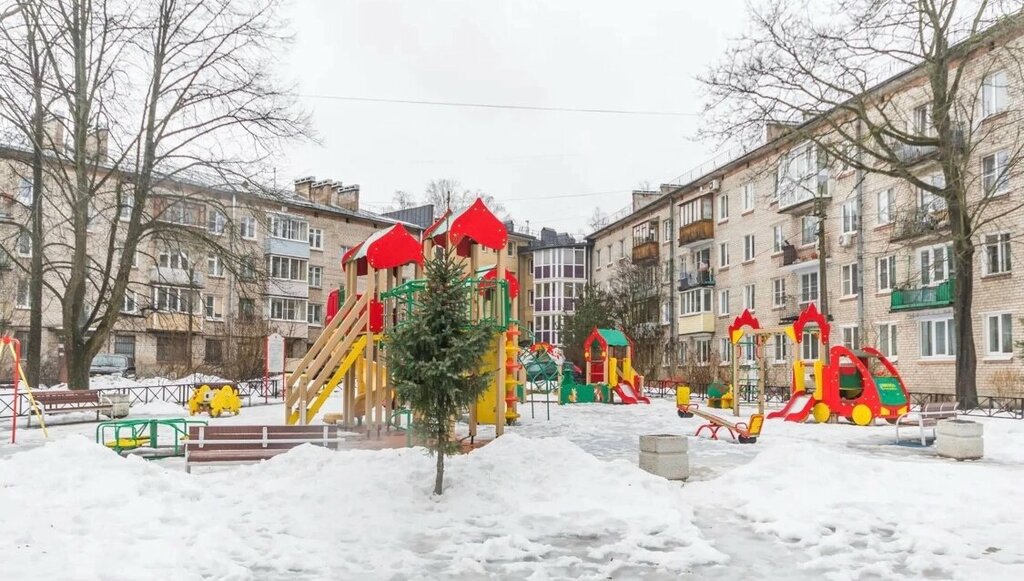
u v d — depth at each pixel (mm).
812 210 34656
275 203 26562
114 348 44938
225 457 10688
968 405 22094
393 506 8391
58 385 30297
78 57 23484
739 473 10234
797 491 9375
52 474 8711
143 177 24688
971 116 22344
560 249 67562
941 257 28688
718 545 7387
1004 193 24969
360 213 60406
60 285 39156
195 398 22156
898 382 20156
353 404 17125
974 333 27000
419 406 8711
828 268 35188
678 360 46594
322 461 9977
